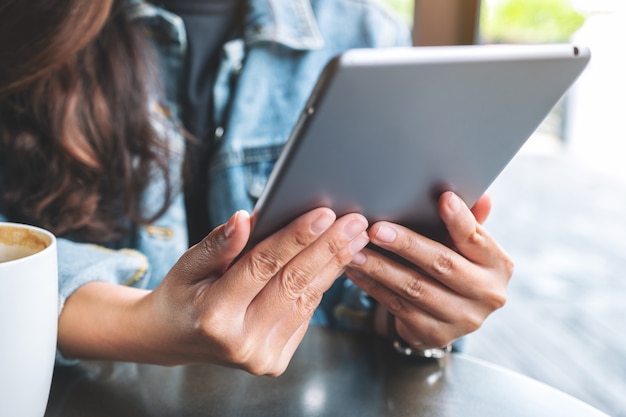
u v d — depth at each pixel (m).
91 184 0.91
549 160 4.33
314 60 1.05
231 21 1.07
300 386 0.63
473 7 1.25
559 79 0.50
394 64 0.42
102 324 0.61
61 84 0.88
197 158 1.04
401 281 0.62
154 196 0.95
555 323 2.26
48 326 0.50
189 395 0.61
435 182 0.55
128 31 0.94
